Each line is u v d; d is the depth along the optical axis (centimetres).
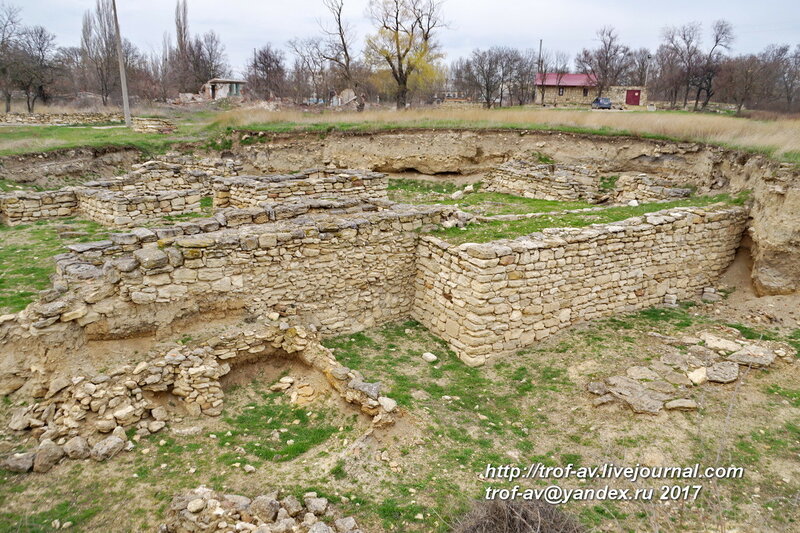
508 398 823
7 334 713
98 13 4300
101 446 634
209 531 515
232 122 2559
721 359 885
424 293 1069
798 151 1225
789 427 715
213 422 729
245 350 840
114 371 718
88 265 799
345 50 3978
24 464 601
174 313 814
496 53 5241
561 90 4831
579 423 748
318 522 528
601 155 2016
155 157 2145
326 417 750
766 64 4175
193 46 6000
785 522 562
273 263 902
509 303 921
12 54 3316
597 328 1025
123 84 2789
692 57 4500
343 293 998
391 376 859
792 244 1077
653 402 764
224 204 1444
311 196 1423
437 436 708
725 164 1548
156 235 917
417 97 5312
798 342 938
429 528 553
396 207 1166
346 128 2408
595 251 1018
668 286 1159
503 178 1958
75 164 1883
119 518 546
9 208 1327
